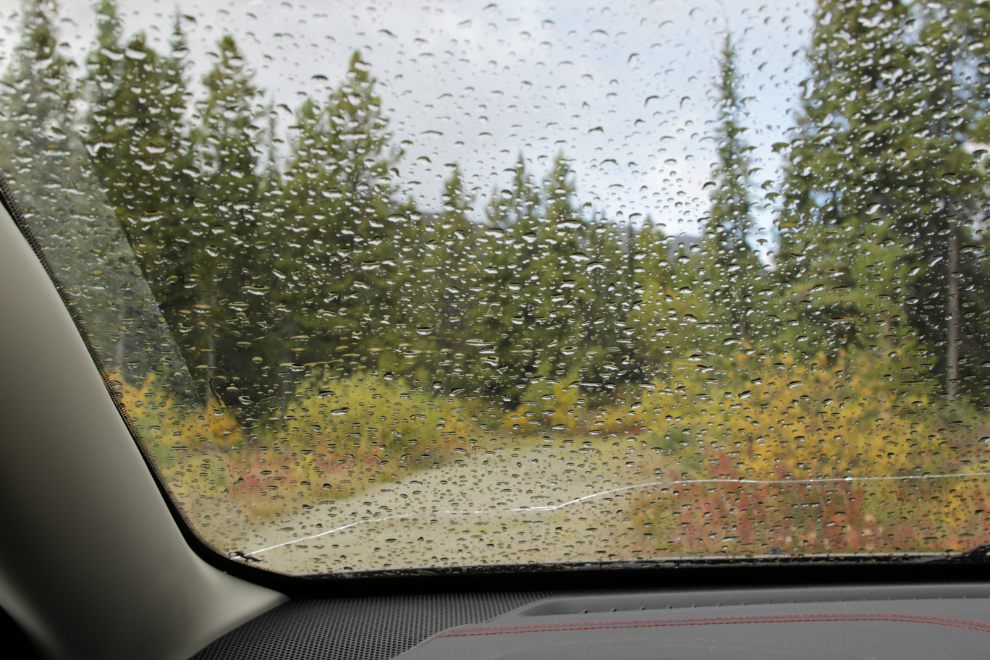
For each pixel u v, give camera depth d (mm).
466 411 2369
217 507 1690
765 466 2156
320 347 2258
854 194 2449
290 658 1336
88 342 1362
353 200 2363
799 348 2406
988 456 2129
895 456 2158
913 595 1589
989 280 2352
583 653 1241
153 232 1885
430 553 1753
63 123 1678
